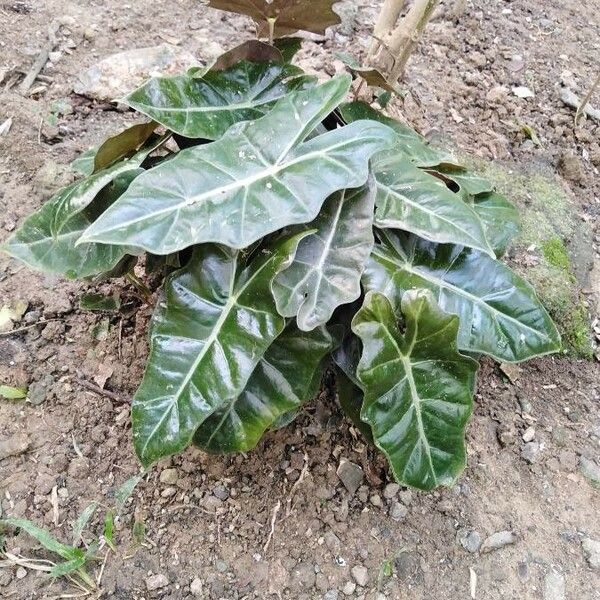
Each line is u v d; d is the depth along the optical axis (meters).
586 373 0.84
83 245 0.59
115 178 0.61
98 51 1.02
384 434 0.57
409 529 0.68
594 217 0.99
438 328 0.56
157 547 0.64
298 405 0.57
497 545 0.68
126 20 1.08
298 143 0.57
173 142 0.81
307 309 0.55
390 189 0.63
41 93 0.95
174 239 0.51
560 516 0.71
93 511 0.65
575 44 1.20
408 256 0.63
